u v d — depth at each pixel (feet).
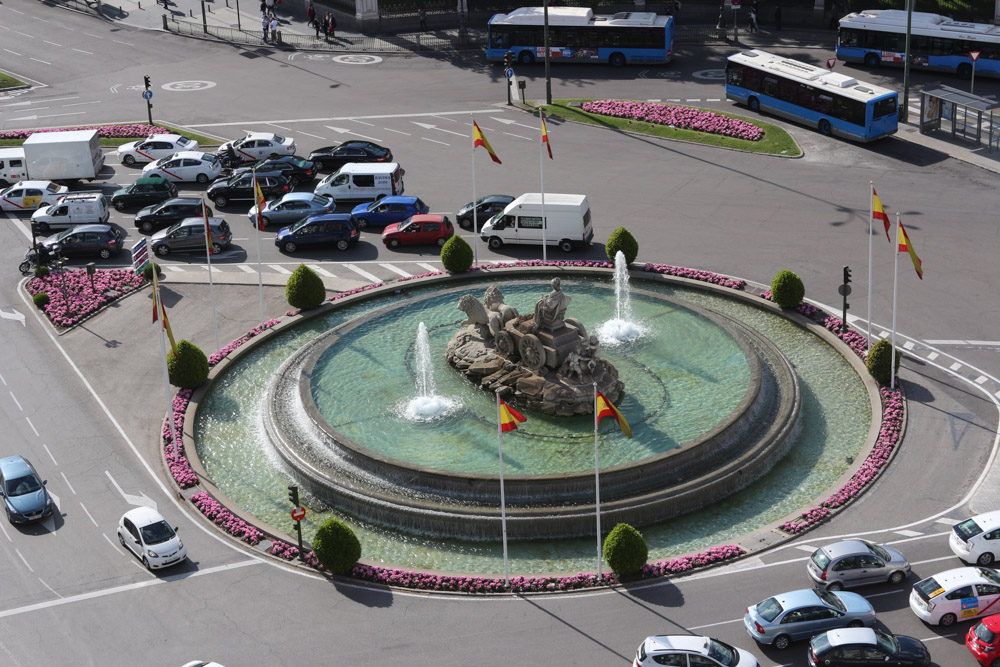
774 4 381.19
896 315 189.98
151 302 218.79
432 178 269.85
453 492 153.89
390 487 156.25
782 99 292.81
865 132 273.33
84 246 238.07
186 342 185.16
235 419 181.06
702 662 121.08
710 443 160.04
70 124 318.86
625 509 149.79
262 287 221.46
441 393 177.88
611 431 164.96
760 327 200.54
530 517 148.77
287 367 189.16
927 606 129.70
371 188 257.34
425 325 199.21
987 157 266.16
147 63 366.02
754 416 169.48
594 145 285.64
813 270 217.36
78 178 278.05
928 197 245.65
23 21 407.64
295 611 137.08
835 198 248.11
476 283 219.00
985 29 313.73
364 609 136.87
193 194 273.95
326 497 159.33
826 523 148.97
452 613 135.44
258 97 332.80
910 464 160.15
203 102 330.54
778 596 129.80
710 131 288.30
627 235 219.82
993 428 167.43
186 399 184.14
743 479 158.71
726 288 210.79
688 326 194.29
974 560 138.82
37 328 212.23
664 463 155.33
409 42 374.63
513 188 261.85
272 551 148.15
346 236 237.04
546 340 173.37
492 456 160.35
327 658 128.88
